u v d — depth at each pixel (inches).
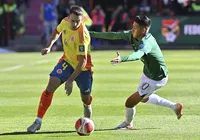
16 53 2819.9
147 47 933.2
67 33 951.6
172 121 1072.8
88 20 1015.0
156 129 1000.2
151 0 3307.1
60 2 3341.5
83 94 987.3
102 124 1049.5
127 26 3075.8
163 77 978.1
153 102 1021.2
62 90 1494.8
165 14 3063.5
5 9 3216.0
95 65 2137.1
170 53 2696.9
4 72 1936.5
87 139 920.9
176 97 1368.1
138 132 975.6
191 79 1707.7
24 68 2064.5
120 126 1009.5
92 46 3090.6
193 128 1006.4
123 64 2175.2
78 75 975.6
